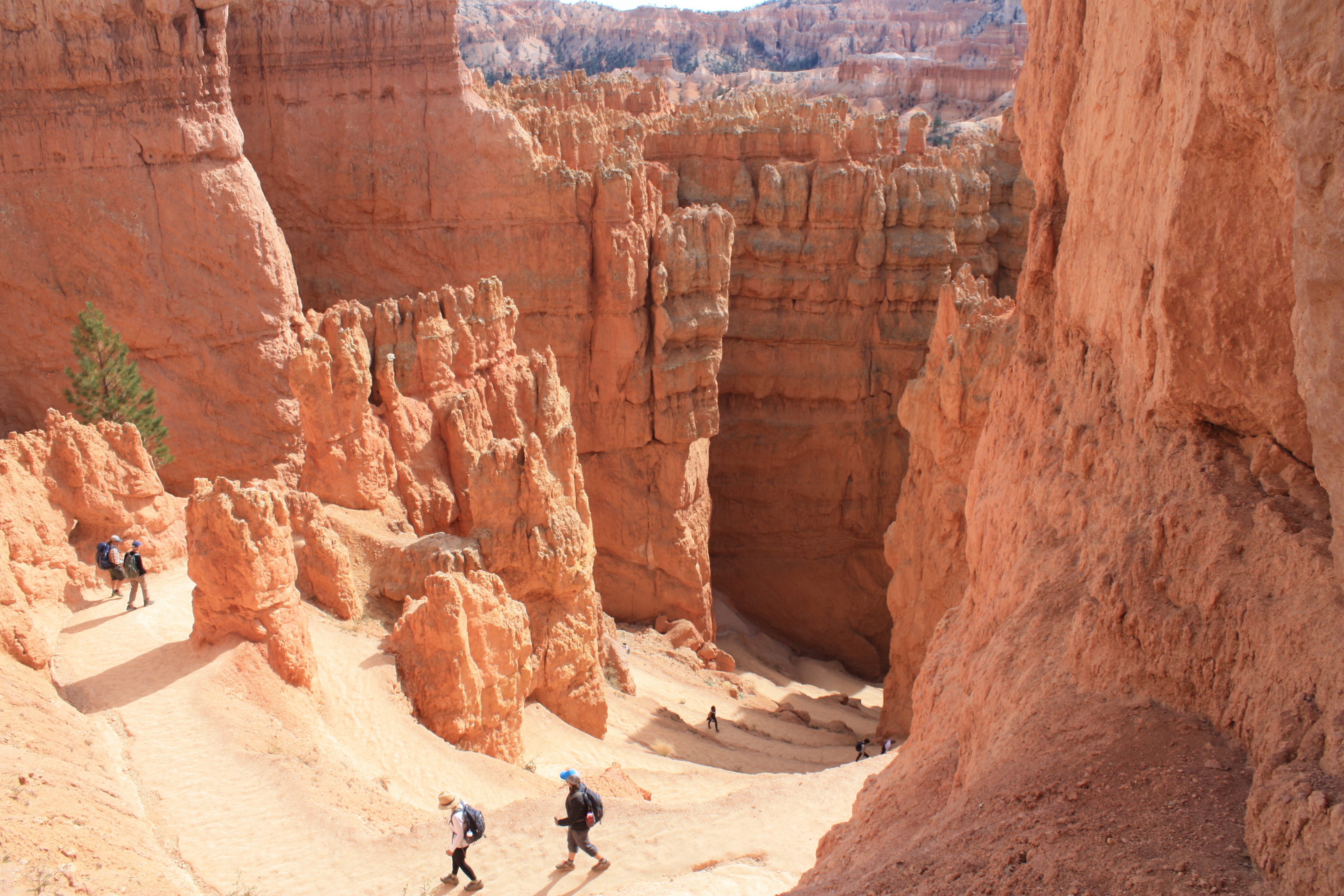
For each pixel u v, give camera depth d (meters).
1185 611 7.86
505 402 30.58
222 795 15.06
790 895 9.05
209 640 18.36
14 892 10.59
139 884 11.93
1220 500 7.95
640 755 24.45
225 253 27.88
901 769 12.06
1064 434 11.97
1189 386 8.54
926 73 168.12
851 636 48.06
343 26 34.34
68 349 26.70
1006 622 10.62
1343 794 5.82
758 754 27.38
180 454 27.77
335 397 24.95
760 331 46.75
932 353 30.28
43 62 25.27
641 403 37.84
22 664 16.83
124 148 26.31
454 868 13.86
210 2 26.72
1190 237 8.14
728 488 48.47
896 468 47.66
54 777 13.57
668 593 39.66
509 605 21.72
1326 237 6.10
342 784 16.17
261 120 34.97
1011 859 7.05
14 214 25.75
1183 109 8.38
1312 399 6.42
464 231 35.59
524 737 22.66
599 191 35.78
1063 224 13.83
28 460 20.19
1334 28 5.91
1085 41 12.30
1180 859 6.45
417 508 26.62
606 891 13.03
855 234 45.56
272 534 18.38
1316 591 6.79
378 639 21.66
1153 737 7.65
